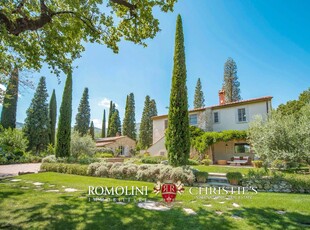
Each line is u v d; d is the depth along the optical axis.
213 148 20.08
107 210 5.04
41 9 5.38
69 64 7.32
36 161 22.39
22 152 21.91
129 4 6.08
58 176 11.11
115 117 47.88
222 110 19.88
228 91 36.34
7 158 20.42
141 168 10.42
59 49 6.77
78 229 3.91
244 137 16.53
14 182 9.12
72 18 6.44
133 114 45.31
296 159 8.72
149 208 5.30
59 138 16.31
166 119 23.52
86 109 44.06
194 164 17.02
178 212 4.96
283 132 9.05
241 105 18.66
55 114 34.16
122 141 36.78
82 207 5.26
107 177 11.12
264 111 17.28
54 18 6.34
